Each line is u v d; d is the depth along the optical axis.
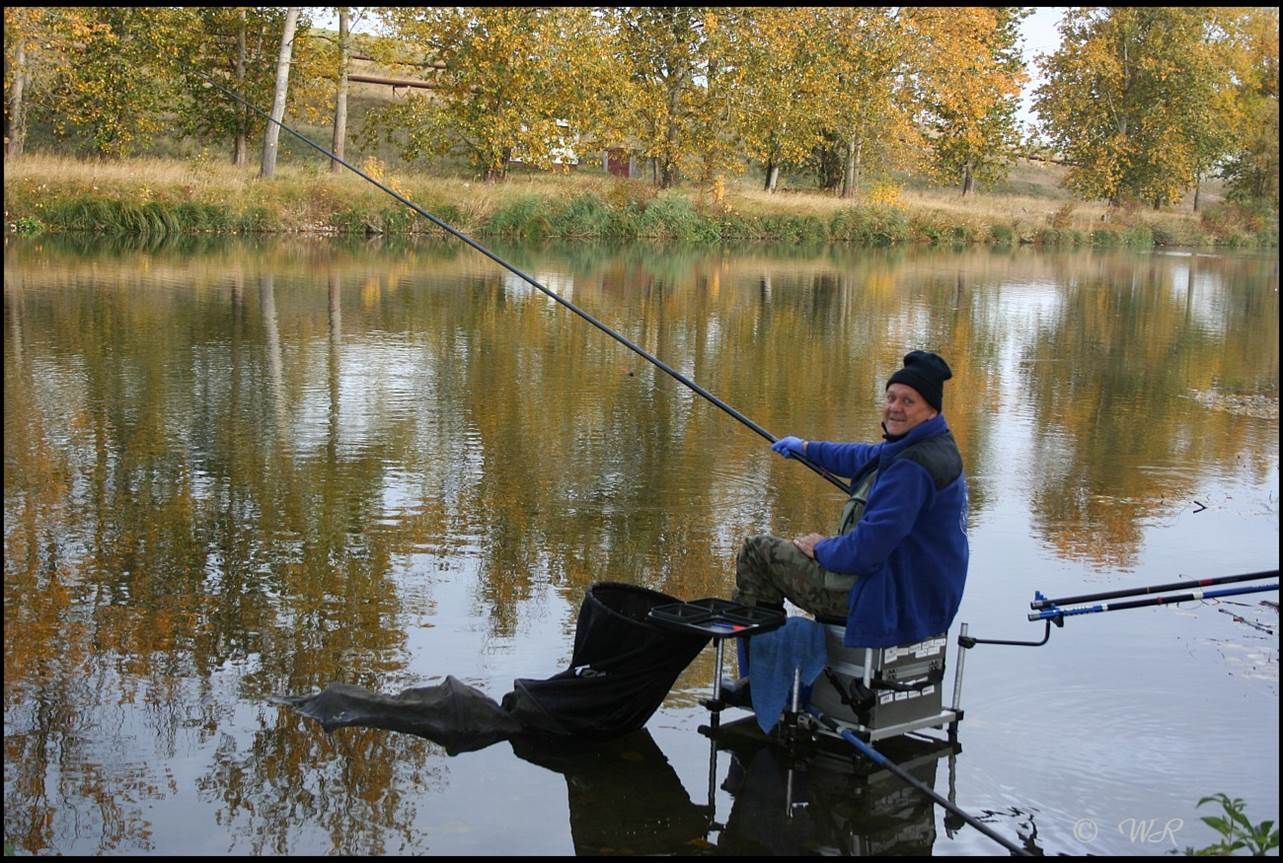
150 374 9.50
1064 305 18.23
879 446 4.02
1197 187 46.06
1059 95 44.44
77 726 3.74
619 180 34.38
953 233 37.34
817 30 38.62
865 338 13.37
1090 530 6.20
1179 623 4.93
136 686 4.04
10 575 5.04
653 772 3.62
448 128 34.59
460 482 6.71
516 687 3.91
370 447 7.42
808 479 7.02
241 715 3.85
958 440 8.37
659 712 4.07
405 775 3.53
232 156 34.88
